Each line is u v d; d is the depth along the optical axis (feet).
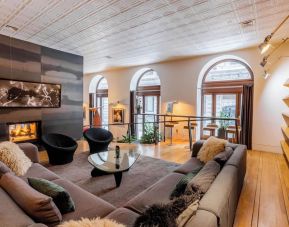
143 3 10.05
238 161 8.20
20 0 9.84
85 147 18.44
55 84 18.16
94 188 10.25
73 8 10.61
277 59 16.71
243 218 7.79
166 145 20.44
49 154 13.64
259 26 12.98
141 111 28.50
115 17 11.68
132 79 28.14
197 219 3.96
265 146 17.71
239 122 18.92
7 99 14.88
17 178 5.98
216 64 21.75
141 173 12.40
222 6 10.35
